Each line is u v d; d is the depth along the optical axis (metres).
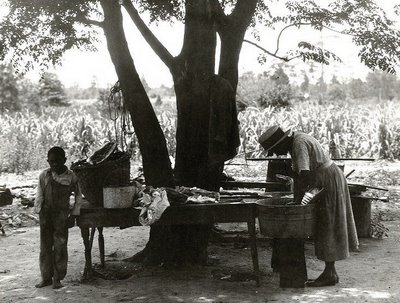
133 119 6.61
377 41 7.95
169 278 6.07
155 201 5.47
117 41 6.50
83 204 6.12
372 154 18.94
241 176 15.24
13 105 44.81
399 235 8.45
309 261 6.89
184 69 6.55
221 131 6.15
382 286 5.71
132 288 5.74
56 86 50.66
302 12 8.70
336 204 5.61
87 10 7.11
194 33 6.46
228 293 5.53
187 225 6.55
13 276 6.34
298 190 5.80
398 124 18.92
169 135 19.16
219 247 7.69
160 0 7.78
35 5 6.43
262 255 7.18
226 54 6.95
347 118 19.64
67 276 6.28
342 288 5.66
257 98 29.45
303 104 29.56
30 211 10.74
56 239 5.78
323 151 5.68
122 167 5.91
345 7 8.44
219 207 5.68
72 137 19.34
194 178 6.70
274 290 5.62
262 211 5.52
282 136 5.73
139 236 8.62
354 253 7.30
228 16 7.00
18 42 6.98
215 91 6.23
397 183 13.67
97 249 7.68
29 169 17.47
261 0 9.02
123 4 6.61
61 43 7.40
